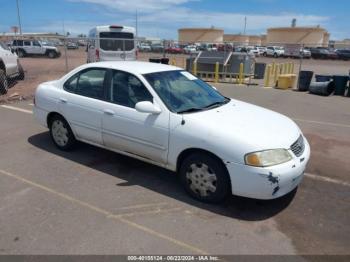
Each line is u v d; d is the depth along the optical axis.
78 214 3.69
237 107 4.63
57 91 5.41
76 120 5.12
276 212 3.83
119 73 4.70
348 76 12.33
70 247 3.13
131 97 4.50
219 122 3.91
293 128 4.23
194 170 3.99
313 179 4.77
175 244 3.21
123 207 3.85
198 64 17.56
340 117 8.89
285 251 3.15
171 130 4.03
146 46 45.19
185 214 3.73
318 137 6.95
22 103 9.47
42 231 3.37
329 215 3.80
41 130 6.77
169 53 43.16
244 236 3.36
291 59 42.69
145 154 4.43
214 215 3.73
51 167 4.94
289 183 3.68
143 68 4.78
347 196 4.28
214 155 3.77
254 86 14.98
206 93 4.89
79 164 5.06
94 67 5.02
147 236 3.32
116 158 5.30
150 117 4.22
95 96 4.90
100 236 3.30
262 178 3.51
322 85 12.45
